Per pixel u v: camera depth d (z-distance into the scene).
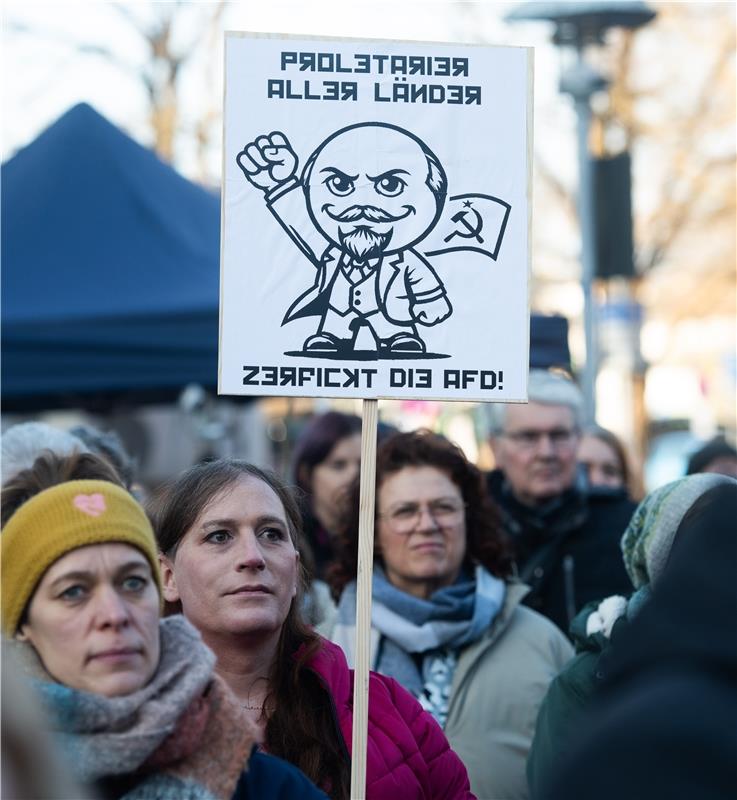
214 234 8.90
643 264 21.47
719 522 2.69
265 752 4.09
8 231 8.45
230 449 14.81
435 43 4.39
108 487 3.18
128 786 3.12
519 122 4.39
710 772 2.37
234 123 4.32
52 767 1.96
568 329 8.10
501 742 5.44
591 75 11.33
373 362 4.30
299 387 4.28
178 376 8.18
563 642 5.75
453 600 5.61
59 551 3.07
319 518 7.76
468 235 4.36
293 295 4.29
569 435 7.11
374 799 4.12
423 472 5.73
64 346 8.10
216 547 4.21
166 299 8.24
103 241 8.50
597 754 2.45
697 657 2.53
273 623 4.14
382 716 4.29
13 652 3.03
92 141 8.85
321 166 4.33
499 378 4.34
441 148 4.37
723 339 30.95
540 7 11.12
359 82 4.36
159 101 19.20
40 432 4.86
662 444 26.30
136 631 3.08
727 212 21.66
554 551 7.04
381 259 4.33
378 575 5.80
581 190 11.34
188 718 3.11
